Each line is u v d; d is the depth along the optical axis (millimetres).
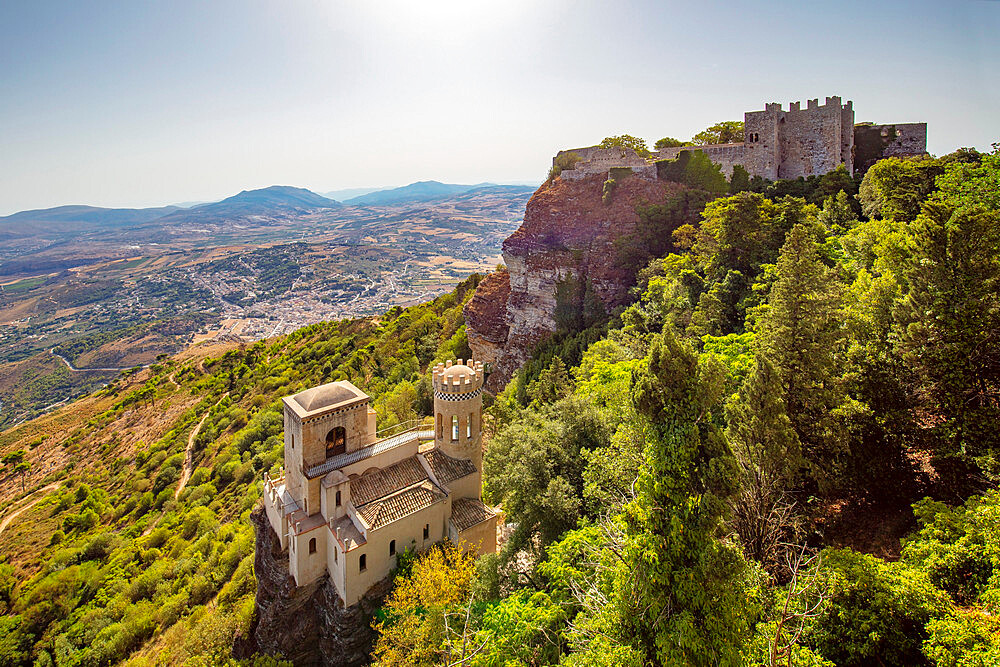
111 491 130750
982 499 20094
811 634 18109
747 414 24328
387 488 41281
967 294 24594
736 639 17094
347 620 37375
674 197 84312
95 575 84625
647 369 21109
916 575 17609
